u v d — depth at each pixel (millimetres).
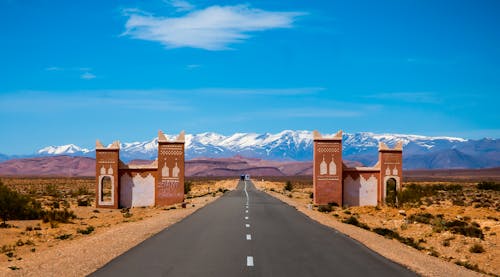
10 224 34688
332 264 16250
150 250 18938
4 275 14898
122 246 20844
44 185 132250
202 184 144625
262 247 19844
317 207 51062
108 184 145375
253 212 39562
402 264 16922
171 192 53125
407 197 53500
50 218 36875
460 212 44562
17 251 22422
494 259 23516
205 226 28234
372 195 54875
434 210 46656
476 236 30281
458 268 18547
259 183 146750
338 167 54250
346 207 52062
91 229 30797
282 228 27406
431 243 28109
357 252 18969
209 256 17500
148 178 53562
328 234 24766
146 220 35375
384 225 37469
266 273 14523
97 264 16422
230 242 21328
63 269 15672
